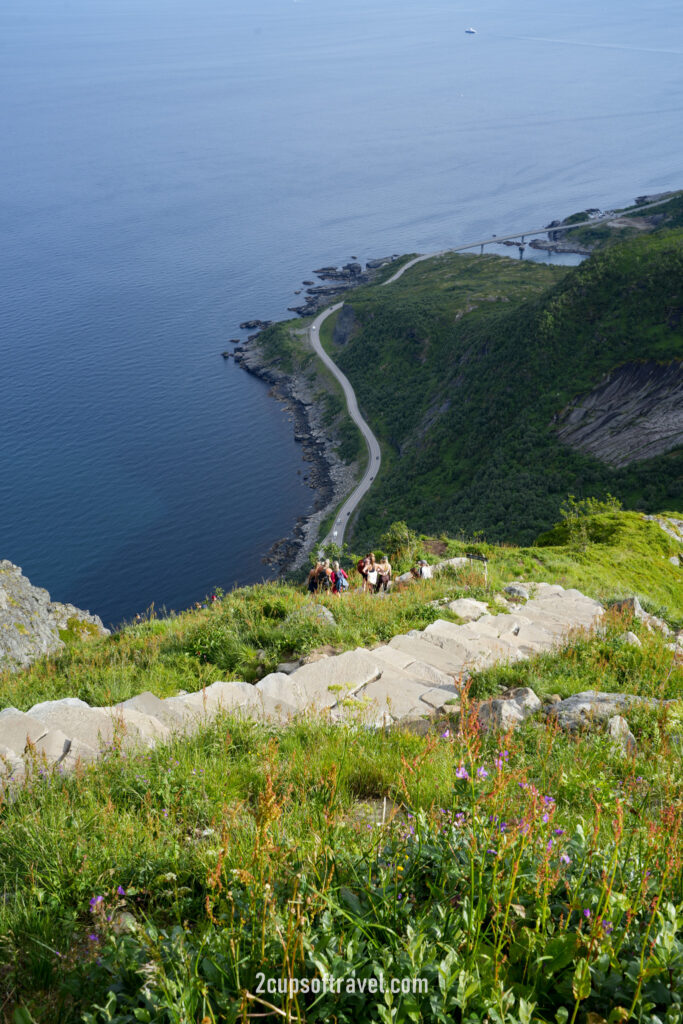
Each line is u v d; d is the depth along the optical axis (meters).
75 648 18.73
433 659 14.09
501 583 24.70
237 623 17.28
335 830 5.34
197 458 191.62
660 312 161.75
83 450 196.12
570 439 153.88
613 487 133.38
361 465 184.25
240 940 3.97
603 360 163.25
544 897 3.91
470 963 3.70
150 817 6.08
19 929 4.74
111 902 5.02
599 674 11.80
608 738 8.37
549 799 5.15
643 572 32.59
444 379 199.00
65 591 146.50
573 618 19.69
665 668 11.80
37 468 188.12
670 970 3.72
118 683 14.34
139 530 163.75
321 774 7.21
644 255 170.12
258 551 155.00
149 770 7.34
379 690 11.66
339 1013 3.48
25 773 7.39
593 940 3.67
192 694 11.84
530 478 143.88
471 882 4.08
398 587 24.14
